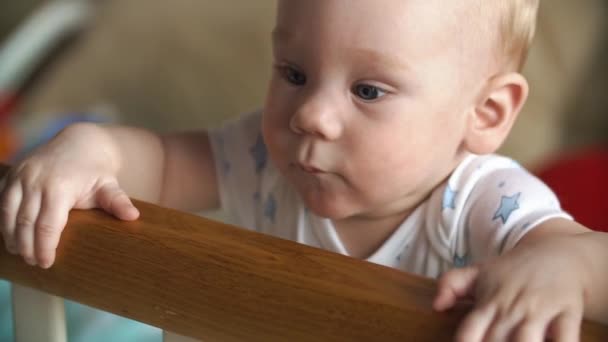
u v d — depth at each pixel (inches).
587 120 73.4
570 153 68.0
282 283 19.6
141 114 68.7
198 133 36.1
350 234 32.0
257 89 70.7
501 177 30.0
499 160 31.1
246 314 19.9
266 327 19.7
